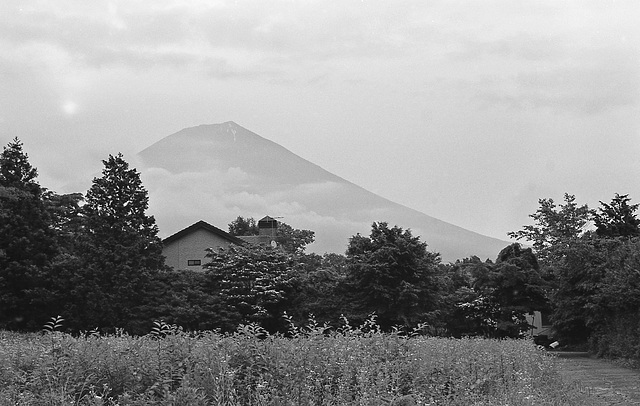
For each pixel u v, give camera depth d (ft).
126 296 120.16
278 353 28.73
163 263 134.31
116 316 119.03
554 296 128.36
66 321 116.98
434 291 139.74
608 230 139.44
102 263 122.42
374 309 131.54
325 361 30.32
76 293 116.78
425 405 28.43
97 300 117.19
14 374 25.99
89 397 23.76
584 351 123.13
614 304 90.27
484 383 37.73
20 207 125.80
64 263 120.47
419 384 33.04
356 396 28.09
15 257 122.52
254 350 28.50
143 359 27.09
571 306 123.44
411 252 136.77
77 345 27.99
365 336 37.68
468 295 146.30
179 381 26.05
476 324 143.23
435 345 43.42
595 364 84.99
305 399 26.04
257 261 133.90
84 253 124.36
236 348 28.53
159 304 123.03
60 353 26.18
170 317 119.44
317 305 131.64
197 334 32.30
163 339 29.37
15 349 29.78
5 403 22.77
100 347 28.35
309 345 30.94
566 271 124.47
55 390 24.07
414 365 34.37
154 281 126.52
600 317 103.60
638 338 82.94
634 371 72.84
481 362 40.34
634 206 141.08
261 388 24.63
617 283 89.25
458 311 144.05
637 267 87.81
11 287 119.34
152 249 130.62
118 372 26.37
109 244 125.18
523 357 48.70
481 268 143.33
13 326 117.50
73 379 25.16
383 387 29.14
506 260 146.41
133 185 131.75
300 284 132.87
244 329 29.76
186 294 127.03
